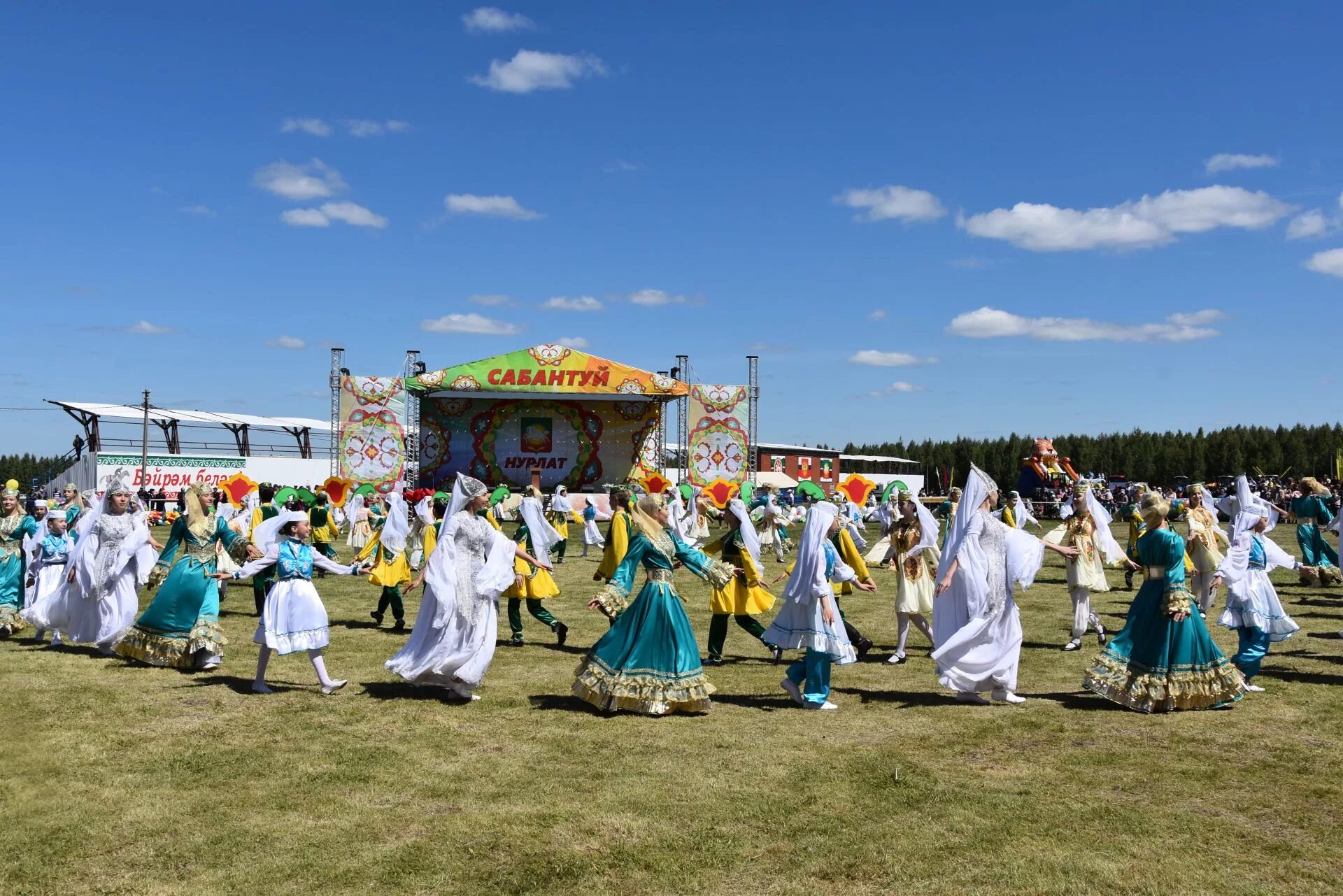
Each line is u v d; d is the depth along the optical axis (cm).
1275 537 2977
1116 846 513
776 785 612
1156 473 9425
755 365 4150
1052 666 1007
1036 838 525
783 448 6575
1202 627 809
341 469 3991
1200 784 614
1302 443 9056
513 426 4222
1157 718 781
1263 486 4409
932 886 468
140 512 1066
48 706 805
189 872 483
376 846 516
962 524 835
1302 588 1661
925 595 1025
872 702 841
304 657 1034
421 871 486
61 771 634
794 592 830
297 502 879
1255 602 902
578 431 4225
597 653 816
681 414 4184
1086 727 754
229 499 1891
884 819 553
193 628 960
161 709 800
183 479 4541
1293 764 655
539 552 1130
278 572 858
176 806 573
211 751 680
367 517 2408
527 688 889
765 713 803
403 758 669
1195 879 473
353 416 3994
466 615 821
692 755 676
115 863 493
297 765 650
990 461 10019
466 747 695
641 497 827
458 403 4209
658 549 808
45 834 529
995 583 823
